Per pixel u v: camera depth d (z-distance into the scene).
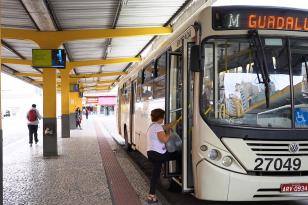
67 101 24.92
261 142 6.20
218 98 6.36
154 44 20.48
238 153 6.16
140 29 16.67
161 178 9.35
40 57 14.57
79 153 15.80
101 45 20.81
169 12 14.59
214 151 6.21
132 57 26.23
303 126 6.42
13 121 62.34
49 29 15.41
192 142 6.61
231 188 6.12
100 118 76.69
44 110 15.09
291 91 6.46
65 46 20.22
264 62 6.36
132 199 7.84
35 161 13.52
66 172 11.11
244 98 6.36
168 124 7.73
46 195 8.26
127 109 16.50
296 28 6.64
